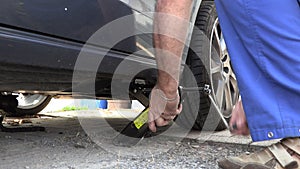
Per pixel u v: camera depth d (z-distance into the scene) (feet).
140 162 5.06
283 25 3.14
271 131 3.19
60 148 5.80
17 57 3.57
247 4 3.22
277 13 3.15
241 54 3.36
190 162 5.10
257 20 3.20
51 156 5.26
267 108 3.20
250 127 3.29
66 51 4.01
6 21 3.47
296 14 3.16
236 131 3.60
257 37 3.22
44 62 3.81
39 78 4.02
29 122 9.05
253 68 3.31
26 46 3.62
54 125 8.61
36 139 6.46
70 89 5.20
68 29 4.04
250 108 3.29
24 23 3.62
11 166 4.68
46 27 3.82
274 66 3.20
